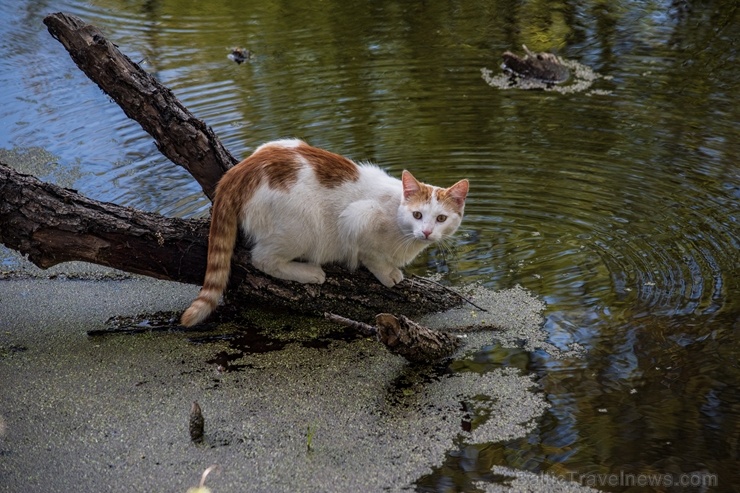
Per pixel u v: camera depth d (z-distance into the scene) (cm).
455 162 638
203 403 385
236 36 915
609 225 550
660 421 370
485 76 804
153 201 589
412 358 414
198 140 471
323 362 420
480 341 441
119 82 468
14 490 328
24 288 492
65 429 366
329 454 351
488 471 341
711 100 734
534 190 599
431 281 473
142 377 405
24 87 791
